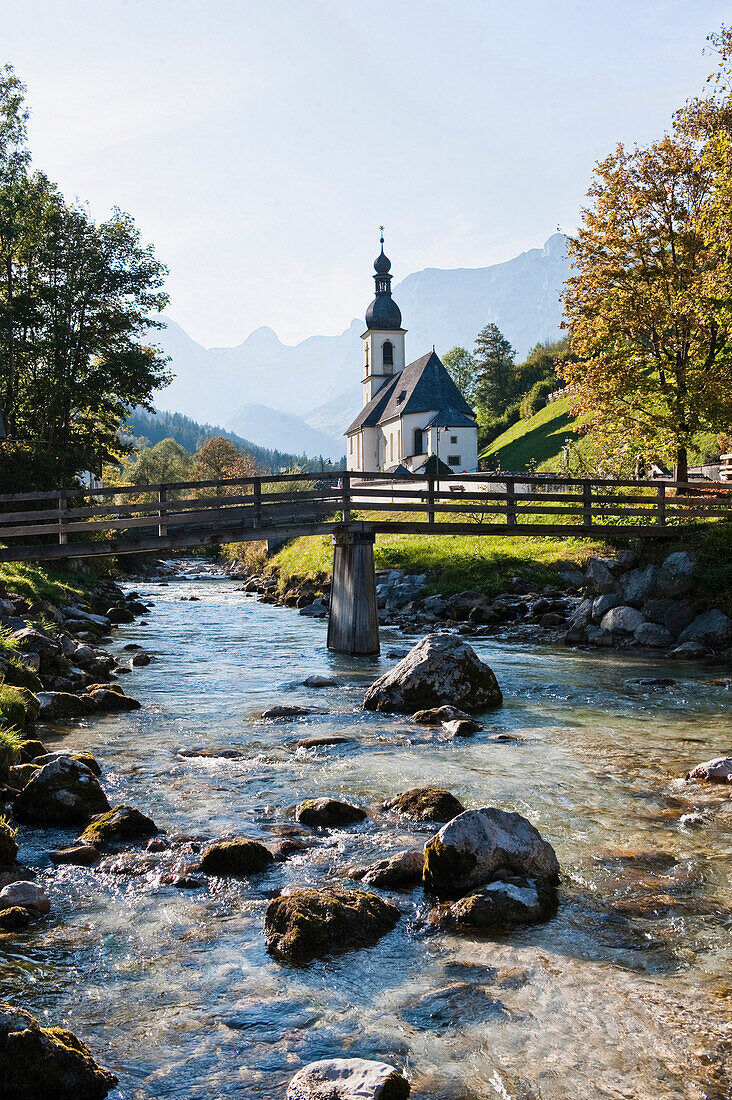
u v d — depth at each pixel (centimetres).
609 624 2148
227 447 11775
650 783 957
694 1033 487
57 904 658
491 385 13075
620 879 697
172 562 7088
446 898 667
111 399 4244
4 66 4034
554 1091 436
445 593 2755
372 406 11894
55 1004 518
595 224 2723
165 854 749
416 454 9900
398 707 1378
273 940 592
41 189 4072
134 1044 479
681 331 2655
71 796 841
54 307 3944
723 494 2570
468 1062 462
